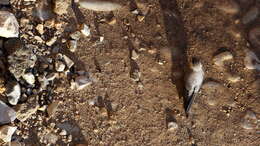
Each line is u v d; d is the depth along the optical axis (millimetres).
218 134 8477
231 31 8531
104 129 8391
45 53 8359
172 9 8516
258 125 8508
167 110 8453
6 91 8289
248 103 8508
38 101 8328
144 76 8445
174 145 8445
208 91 8484
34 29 8359
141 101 8438
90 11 8438
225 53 8508
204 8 8539
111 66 8422
